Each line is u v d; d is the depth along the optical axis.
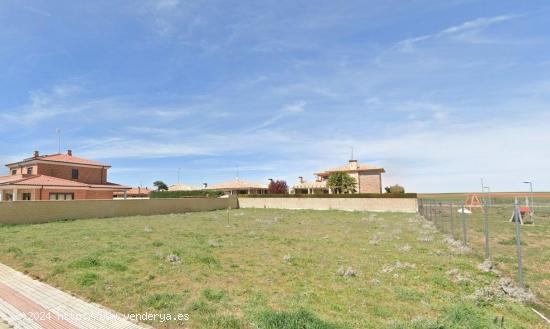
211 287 6.12
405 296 5.57
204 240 12.02
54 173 33.84
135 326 4.35
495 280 6.74
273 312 4.53
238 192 56.09
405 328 4.14
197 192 47.31
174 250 9.59
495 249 10.38
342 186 39.84
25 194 29.48
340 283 6.43
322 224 18.44
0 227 16.84
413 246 10.79
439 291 5.97
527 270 7.67
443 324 4.25
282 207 35.69
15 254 8.90
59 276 6.66
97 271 7.09
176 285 6.20
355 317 4.64
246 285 6.25
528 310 5.10
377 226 17.27
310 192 52.19
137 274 6.96
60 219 21.00
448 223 18.67
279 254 9.37
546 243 11.55
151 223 19.05
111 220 21.30
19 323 4.54
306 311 4.49
